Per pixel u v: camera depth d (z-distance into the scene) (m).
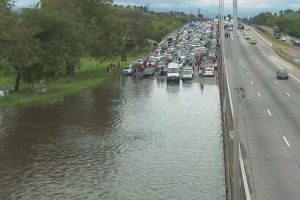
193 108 53.50
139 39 139.25
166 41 167.25
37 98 58.88
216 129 42.91
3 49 57.75
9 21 58.00
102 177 30.11
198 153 35.16
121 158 34.06
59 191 27.80
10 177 30.17
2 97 58.66
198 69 90.12
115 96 62.59
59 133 41.41
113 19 95.81
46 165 32.50
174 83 75.50
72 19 77.31
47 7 78.69
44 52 63.75
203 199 26.34
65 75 80.50
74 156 34.53
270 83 65.56
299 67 83.69
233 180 20.41
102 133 41.41
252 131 36.72
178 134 41.06
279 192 23.50
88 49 89.25
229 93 52.00
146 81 79.38
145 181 29.33
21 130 42.56
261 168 27.34
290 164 28.08
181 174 30.52
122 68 98.50
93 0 89.00
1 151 35.91
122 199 26.56
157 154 35.00
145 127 43.78
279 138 34.38
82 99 59.84
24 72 64.12
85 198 26.73
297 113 44.03
